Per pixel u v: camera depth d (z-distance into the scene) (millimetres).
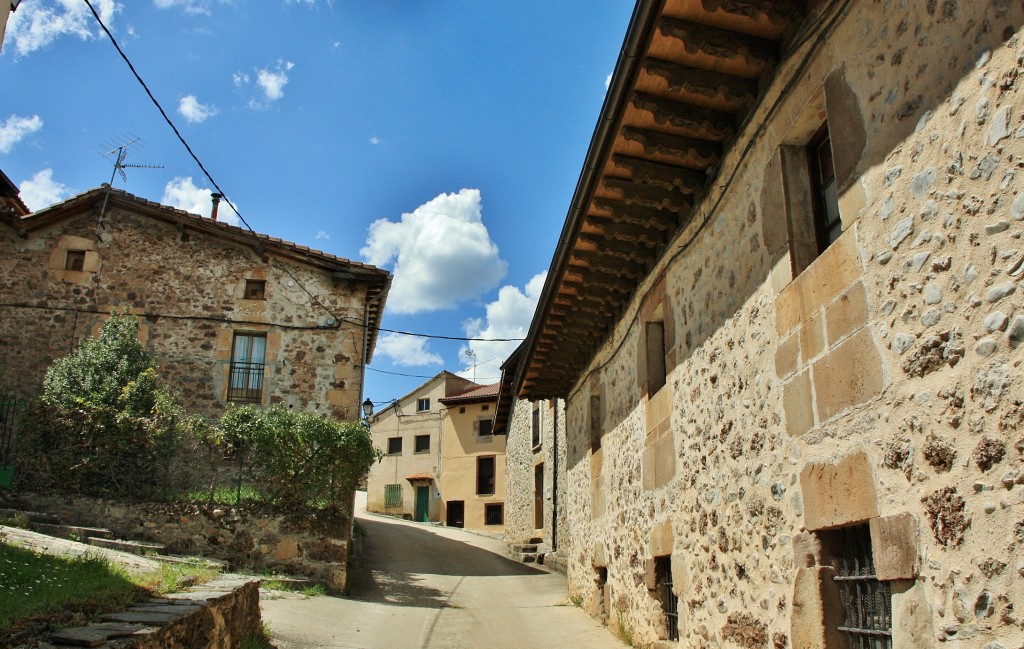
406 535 19953
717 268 5191
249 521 10406
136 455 11195
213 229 13414
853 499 3373
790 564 3953
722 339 5047
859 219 3438
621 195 5707
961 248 2781
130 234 13453
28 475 11031
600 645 7383
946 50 2932
